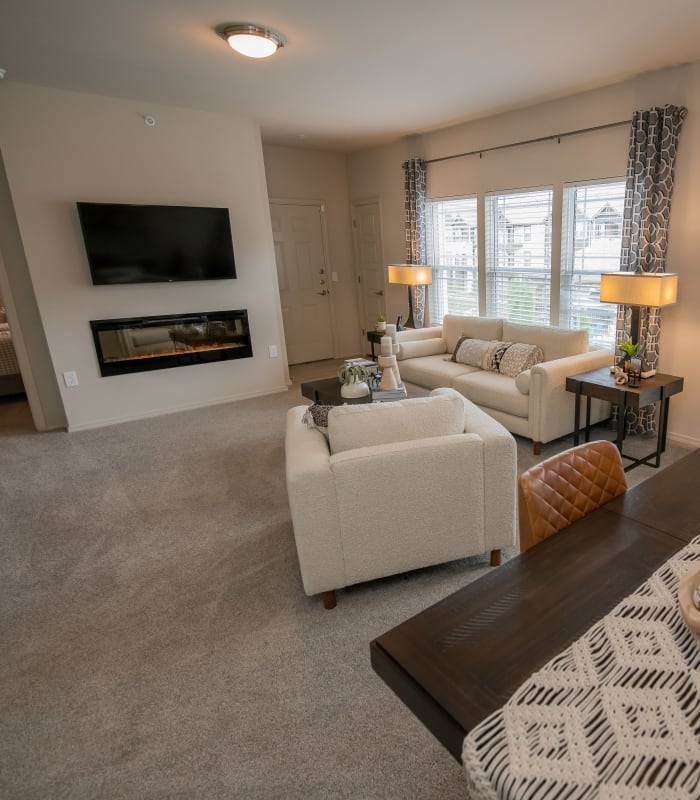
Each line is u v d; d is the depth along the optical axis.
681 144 3.29
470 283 5.25
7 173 3.85
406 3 2.44
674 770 0.69
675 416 3.63
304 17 2.58
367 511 2.01
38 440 4.29
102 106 4.07
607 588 1.04
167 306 4.68
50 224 4.07
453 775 1.42
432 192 5.37
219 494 3.19
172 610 2.17
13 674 1.87
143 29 2.70
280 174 5.99
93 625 2.10
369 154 6.05
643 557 1.13
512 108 4.30
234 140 4.71
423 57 3.13
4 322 6.28
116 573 2.44
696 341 3.43
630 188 3.47
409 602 2.13
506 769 0.70
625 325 3.63
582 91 3.82
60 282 4.19
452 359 4.69
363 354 7.08
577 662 0.87
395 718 1.61
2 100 3.73
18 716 1.69
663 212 3.35
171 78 3.53
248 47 2.76
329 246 6.58
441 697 0.83
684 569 1.07
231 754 1.52
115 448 4.03
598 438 3.72
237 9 2.48
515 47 2.98
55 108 3.90
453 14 2.56
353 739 1.55
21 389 5.73
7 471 3.68
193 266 4.64
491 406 3.81
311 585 2.04
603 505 1.35
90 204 4.07
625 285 3.11
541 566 1.12
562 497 1.38
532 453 3.51
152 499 3.17
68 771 1.50
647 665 0.86
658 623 0.94
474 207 5.01
